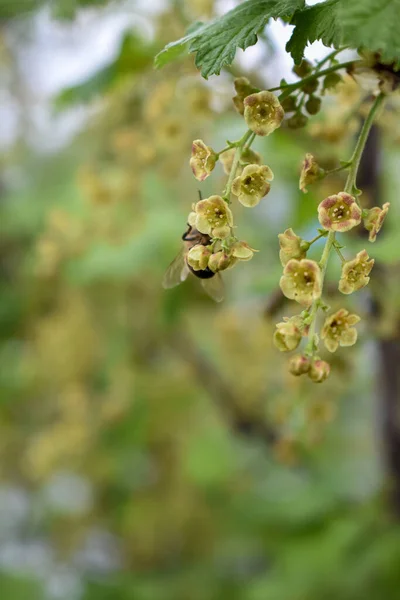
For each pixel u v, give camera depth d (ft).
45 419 3.92
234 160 1.00
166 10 1.75
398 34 0.96
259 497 2.87
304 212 1.91
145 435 3.29
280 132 1.56
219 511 3.49
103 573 3.29
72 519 3.71
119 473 3.39
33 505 3.94
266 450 3.12
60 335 3.22
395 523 2.18
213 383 2.97
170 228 2.71
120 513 3.57
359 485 2.91
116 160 2.55
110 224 2.59
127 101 2.00
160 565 3.56
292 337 0.99
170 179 2.19
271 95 0.99
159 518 3.51
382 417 2.09
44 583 3.30
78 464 3.31
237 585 3.04
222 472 3.42
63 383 3.38
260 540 2.71
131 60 1.77
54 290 3.28
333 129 1.29
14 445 3.91
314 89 1.10
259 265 2.62
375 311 1.62
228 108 1.59
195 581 3.09
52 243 2.71
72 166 3.41
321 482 2.83
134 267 2.70
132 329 3.21
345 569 2.15
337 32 1.03
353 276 0.99
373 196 1.65
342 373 1.66
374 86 1.08
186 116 1.66
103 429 3.23
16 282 3.51
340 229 0.97
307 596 2.13
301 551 2.33
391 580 2.05
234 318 2.80
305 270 0.98
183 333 3.07
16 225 3.39
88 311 3.22
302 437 1.77
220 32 1.05
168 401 3.36
